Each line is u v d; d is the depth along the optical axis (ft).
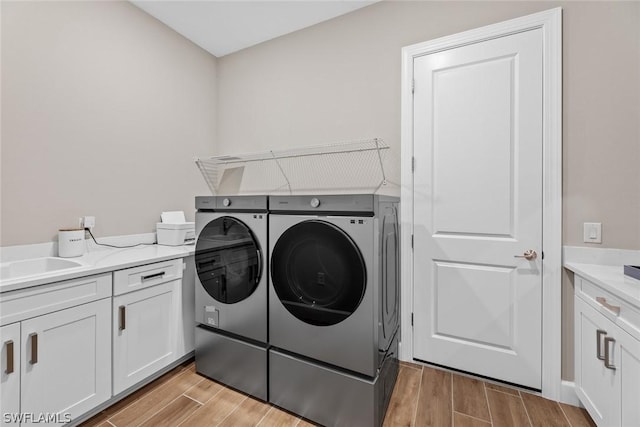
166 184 8.41
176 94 8.67
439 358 6.60
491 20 6.10
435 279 6.61
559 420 5.02
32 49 5.74
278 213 5.53
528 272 5.75
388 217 5.63
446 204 6.48
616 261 5.11
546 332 5.60
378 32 7.29
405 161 6.89
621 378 3.84
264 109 9.09
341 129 7.81
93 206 6.73
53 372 4.53
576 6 5.37
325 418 5.00
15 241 5.53
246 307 5.81
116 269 5.36
